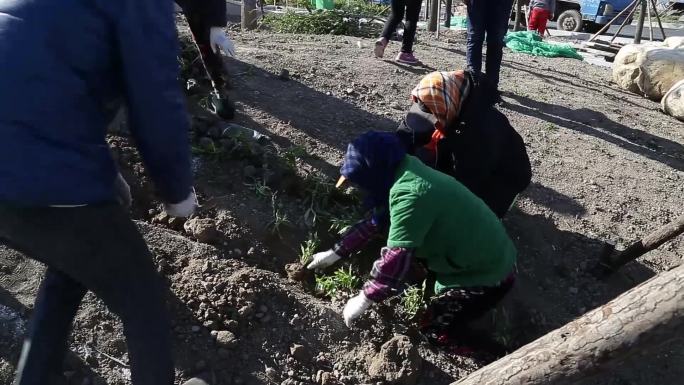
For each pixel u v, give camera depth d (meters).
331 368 3.07
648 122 6.46
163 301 2.20
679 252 4.41
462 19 14.06
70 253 2.02
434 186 2.96
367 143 2.98
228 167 3.81
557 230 4.27
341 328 3.19
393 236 2.95
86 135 1.93
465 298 3.25
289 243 3.56
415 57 6.65
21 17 1.82
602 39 13.84
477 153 3.48
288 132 4.31
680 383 3.48
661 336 1.93
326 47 6.49
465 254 3.09
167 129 1.97
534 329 3.62
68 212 1.95
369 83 5.46
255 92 4.70
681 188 5.10
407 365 3.07
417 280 3.59
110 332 2.86
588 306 3.86
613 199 4.72
